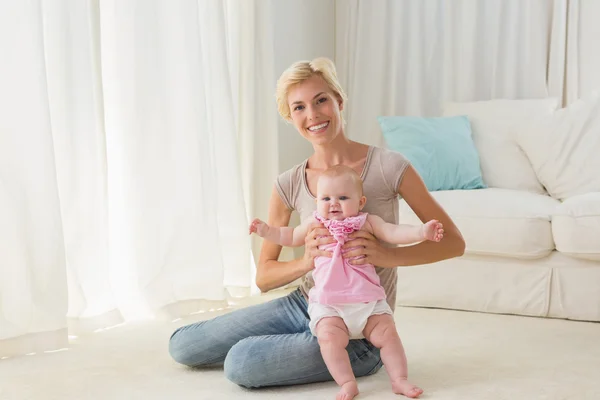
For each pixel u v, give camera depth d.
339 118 2.13
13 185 2.51
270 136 3.76
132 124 3.04
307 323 2.15
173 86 3.18
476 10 4.14
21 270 2.53
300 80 2.10
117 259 3.07
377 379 2.14
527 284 3.07
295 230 2.14
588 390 2.05
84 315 2.82
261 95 3.73
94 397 2.05
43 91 2.56
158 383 2.17
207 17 3.36
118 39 3.02
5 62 2.49
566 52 4.00
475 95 4.20
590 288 2.96
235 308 3.33
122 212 3.08
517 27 4.09
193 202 3.21
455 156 3.69
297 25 4.18
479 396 1.99
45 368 2.35
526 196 3.37
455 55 4.24
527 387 2.08
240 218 3.47
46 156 2.57
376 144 4.38
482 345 2.57
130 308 3.10
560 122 3.70
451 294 3.18
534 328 2.84
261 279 2.25
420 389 1.94
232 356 2.06
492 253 3.09
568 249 2.95
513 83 4.11
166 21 3.14
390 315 2.01
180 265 3.18
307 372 2.05
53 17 2.71
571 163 3.61
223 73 3.39
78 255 2.79
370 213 2.10
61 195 2.73
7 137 2.50
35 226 2.56
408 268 3.25
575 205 2.97
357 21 4.41
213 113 3.39
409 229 1.96
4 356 2.51
